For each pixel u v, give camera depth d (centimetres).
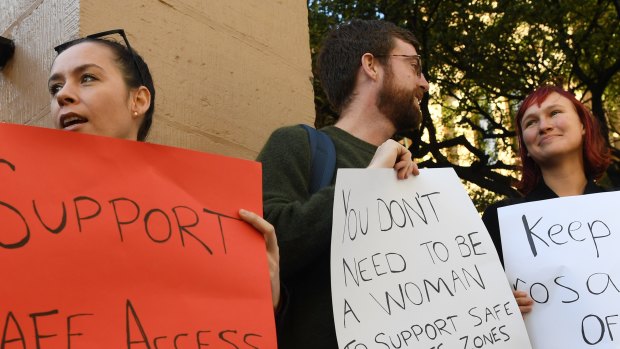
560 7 874
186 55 274
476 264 211
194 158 172
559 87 261
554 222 228
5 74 277
